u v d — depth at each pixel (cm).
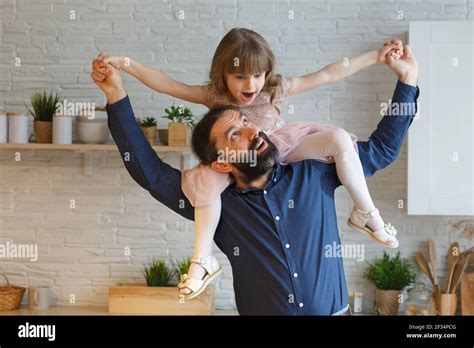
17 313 382
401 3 392
